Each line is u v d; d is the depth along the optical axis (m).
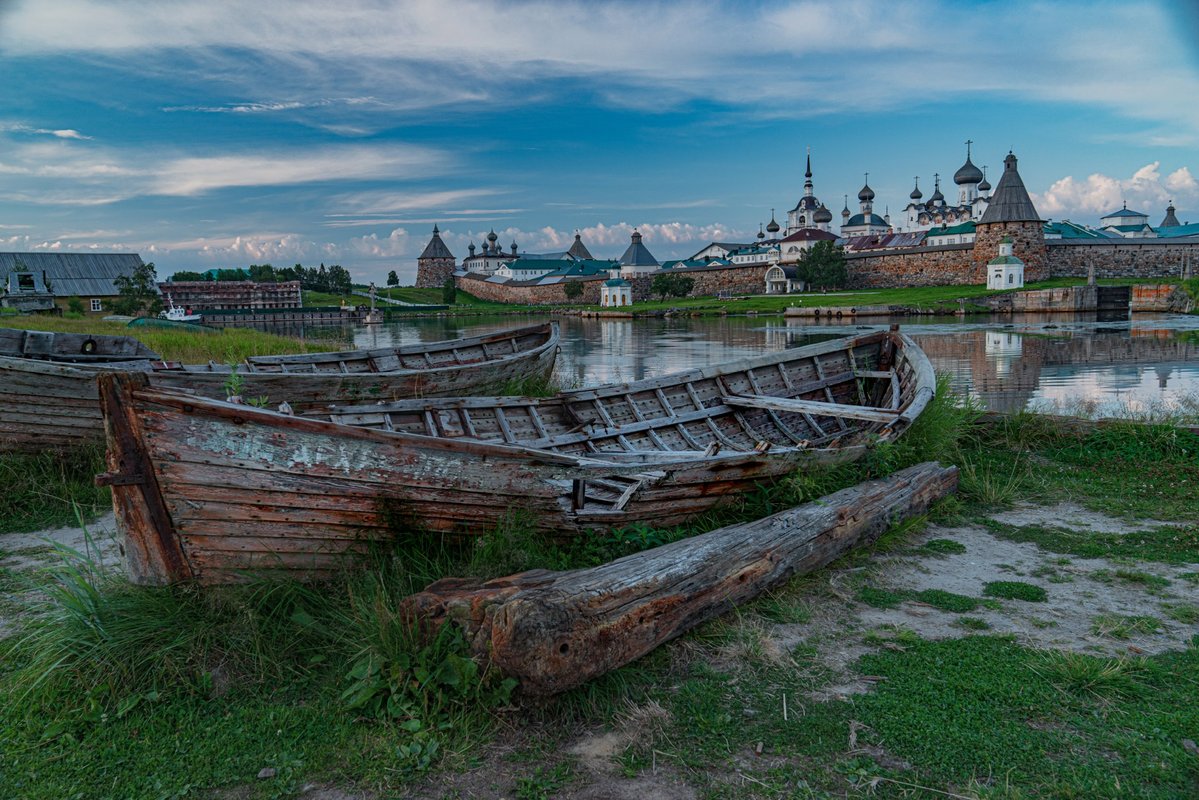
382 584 4.12
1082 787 2.80
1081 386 18.55
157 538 3.95
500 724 3.32
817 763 3.03
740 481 5.78
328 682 3.67
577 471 5.08
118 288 69.06
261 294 101.12
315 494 4.18
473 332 56.16
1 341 8.80
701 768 3.03
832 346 9.96
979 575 5.08
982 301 62.12
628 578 3.77
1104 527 6.11
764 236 136.88
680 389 8.61
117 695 3.54
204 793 2.96
